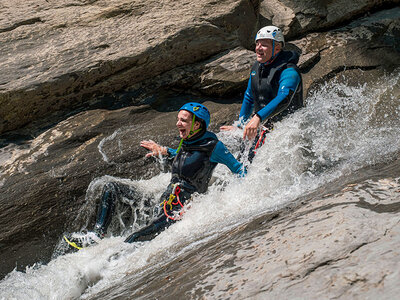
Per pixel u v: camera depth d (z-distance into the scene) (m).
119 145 8.18
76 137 8.16
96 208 7.69
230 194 6.69
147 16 9.61
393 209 3.32
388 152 6.09
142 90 9.25
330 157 7.20
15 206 7.27
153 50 9.02
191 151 6.91
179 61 9.44
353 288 2.55
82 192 7.68
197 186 7.00
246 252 3.56
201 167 6.89
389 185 3.89
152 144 7.48
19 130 8.40
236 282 3.09
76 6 9.94
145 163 8.11
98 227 7.04
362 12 11.27
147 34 9.21
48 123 8.53
